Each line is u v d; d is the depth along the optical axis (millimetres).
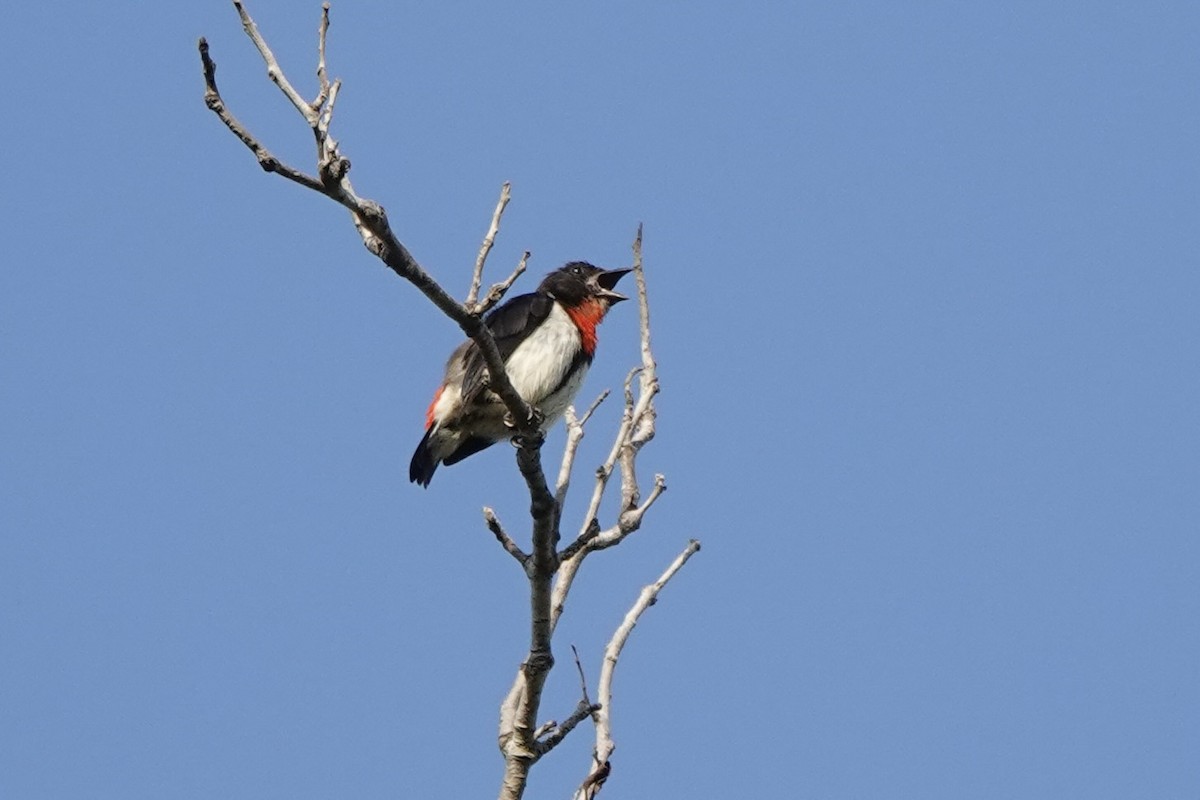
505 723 11156
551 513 11000
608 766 10773
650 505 11812
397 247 9414
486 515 11094
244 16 9047
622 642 11477
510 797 10859
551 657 10914
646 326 12688
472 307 10445
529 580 11008
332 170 8828
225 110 8625
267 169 8703
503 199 10852
